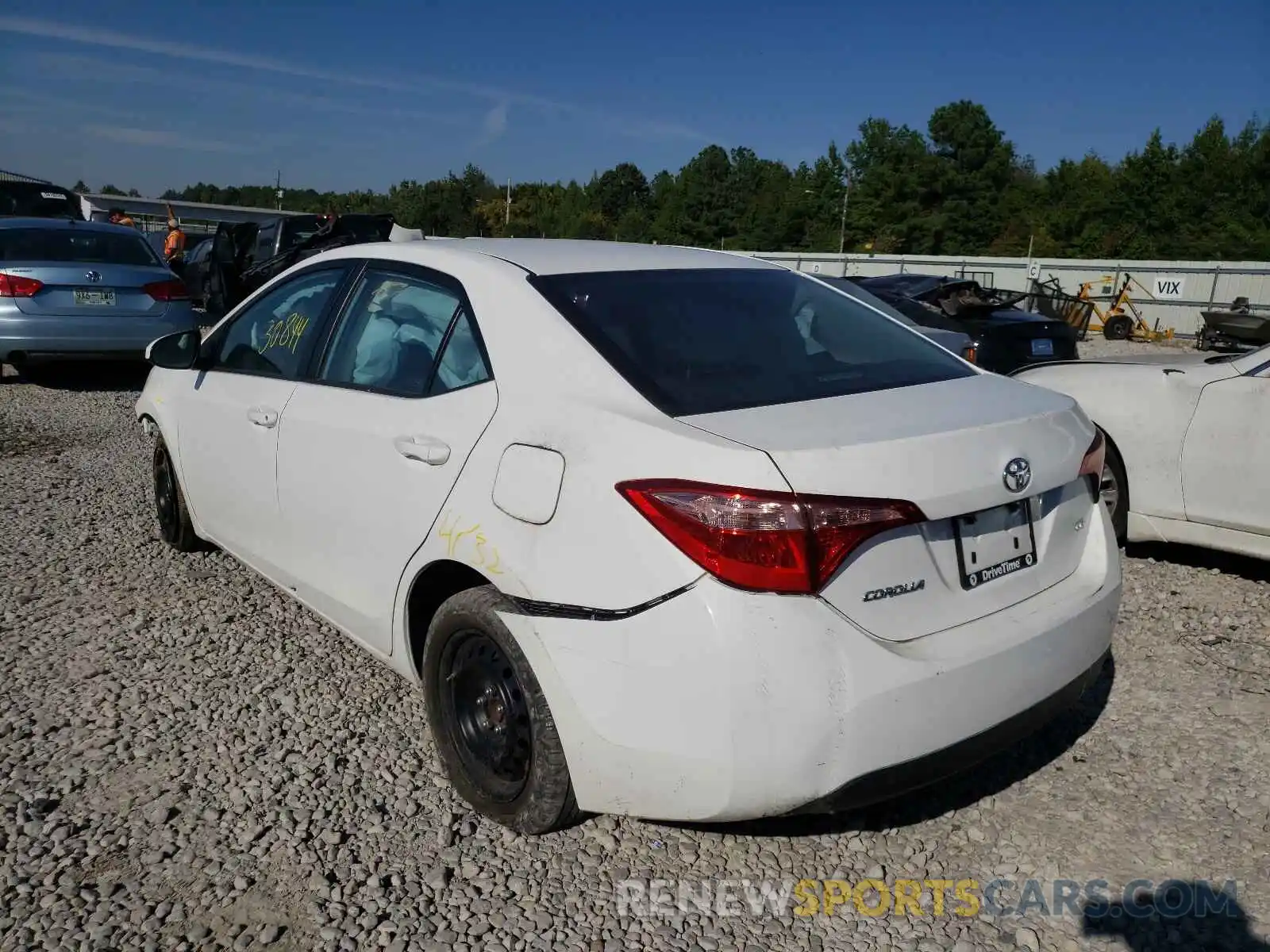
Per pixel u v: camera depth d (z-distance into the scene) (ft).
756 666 7.98
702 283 11.50
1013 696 9.07
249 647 14.33
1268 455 16.02
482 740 10.21
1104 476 17.93
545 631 8.92
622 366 9.57
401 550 10.73
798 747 8.07
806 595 8.07
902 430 8.72
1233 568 17.94
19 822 10.21
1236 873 9.69
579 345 9.82
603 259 11.68
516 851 9.95
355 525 11.50
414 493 10.53
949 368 11.14
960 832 10.37
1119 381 17.75
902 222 238.27
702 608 8.06
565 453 9.05
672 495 8.25
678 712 8.21
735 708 8.02
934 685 8.47
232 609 15.57
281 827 10.23
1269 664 14.03
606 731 8.62
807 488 8.03
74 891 9.23
